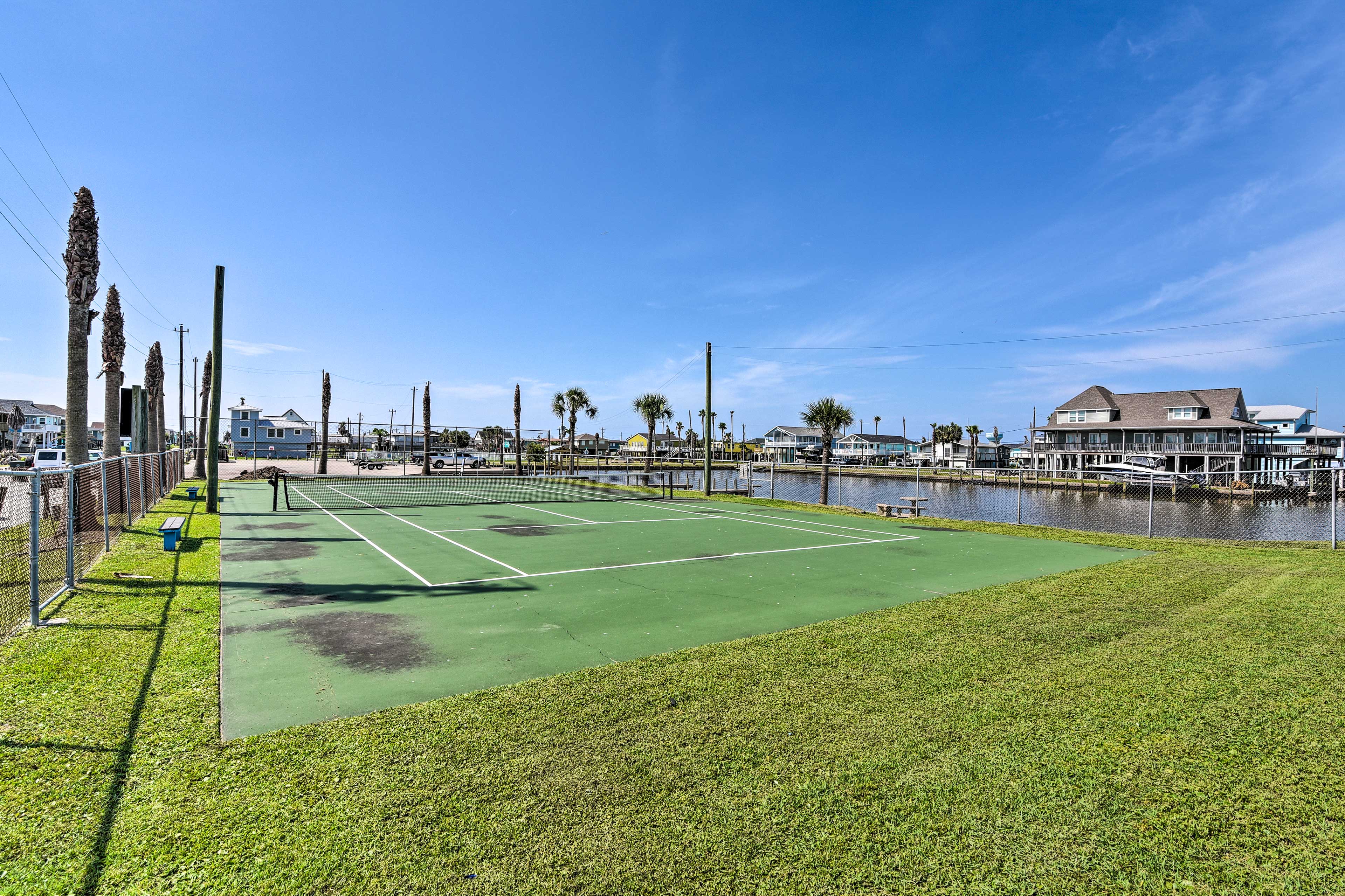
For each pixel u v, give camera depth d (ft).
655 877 8.43
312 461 189.57
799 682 15.30
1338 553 37.83
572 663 16.76
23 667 15.05
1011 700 14.23
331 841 8.98
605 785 10.53
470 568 30.35
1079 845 9.19
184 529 40.91
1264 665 16.57
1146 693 14.65
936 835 9.39
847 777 10.91
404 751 11.55
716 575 29.27
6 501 36.94
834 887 8.32
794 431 364.38
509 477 125.80
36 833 8.93
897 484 194.90
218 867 8.40
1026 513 109.91
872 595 25.22
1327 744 12.17
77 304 39.09
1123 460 189.98
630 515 58.03
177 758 11.12
